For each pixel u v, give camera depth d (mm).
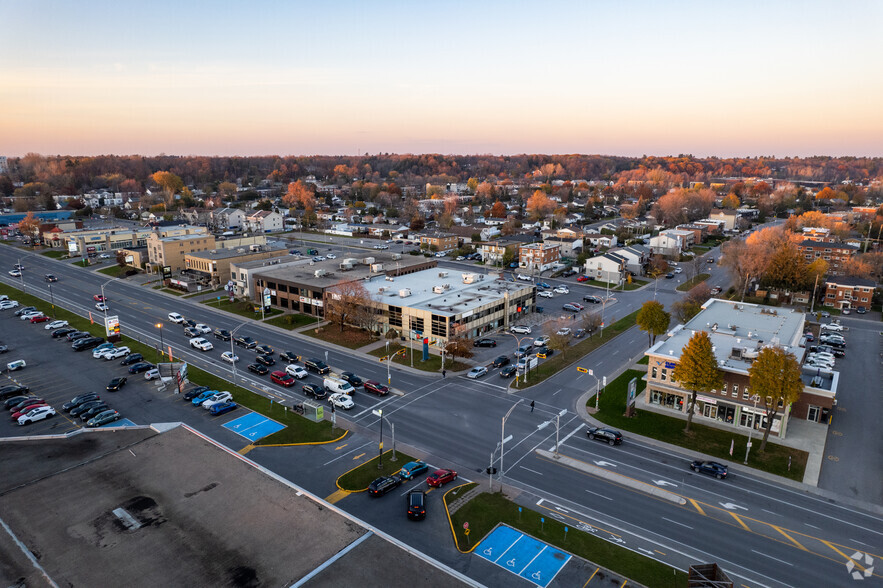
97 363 90188
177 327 110375
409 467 58031
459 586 34250
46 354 94250
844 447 66188
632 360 94938
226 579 34406
